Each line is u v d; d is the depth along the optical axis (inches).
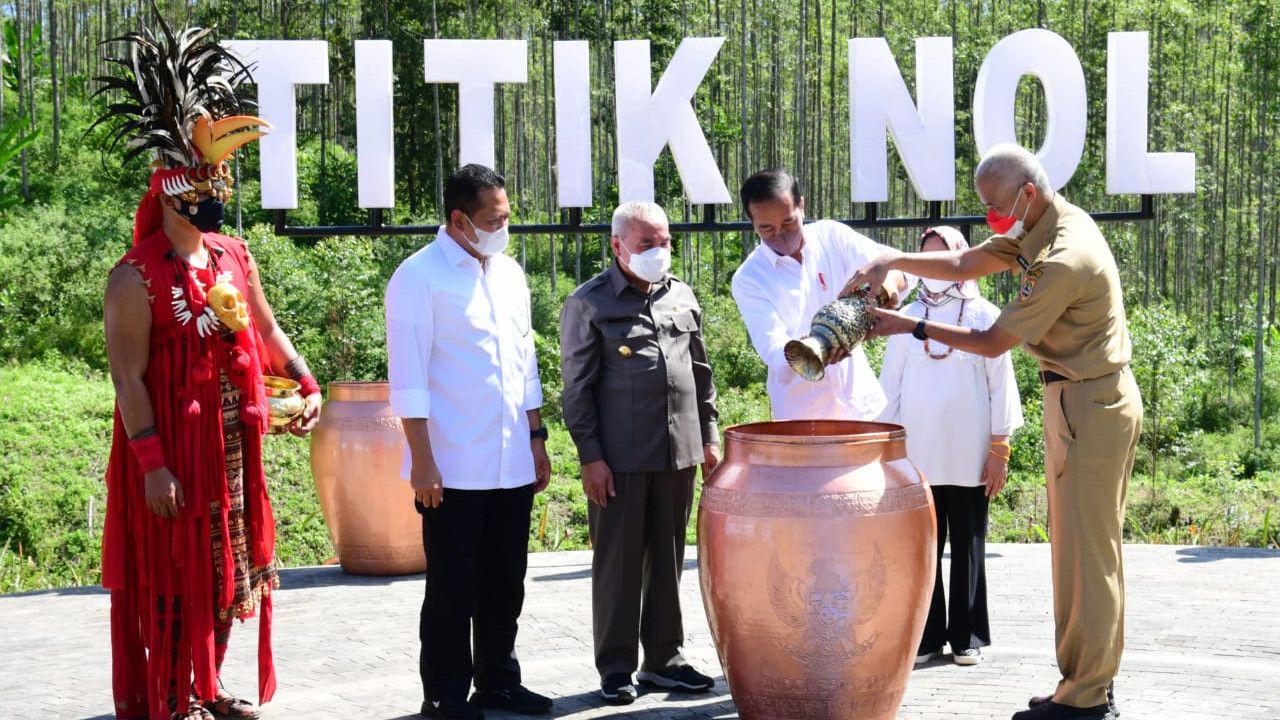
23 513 776.3
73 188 1549.0
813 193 1916.8
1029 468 969.5
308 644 222.4
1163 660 205.3
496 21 1678.2
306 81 299.3
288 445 861.8
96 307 1251.2
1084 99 323.6
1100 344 166.6
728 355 1349.7
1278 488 1035.3
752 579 152.1
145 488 164.7
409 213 1595.7
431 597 175.6
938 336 166.7
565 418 186.7
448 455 174.4
